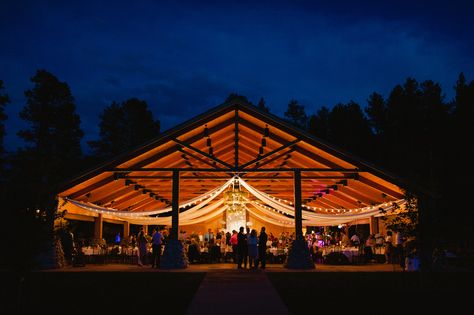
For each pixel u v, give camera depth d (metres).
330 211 25.14
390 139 32.44
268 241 20.12
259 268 14.93
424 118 30.53
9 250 7.31
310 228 30.30
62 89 35.28
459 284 10.84
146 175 17.94
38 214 7.67
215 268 15.09
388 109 34.88
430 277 10.86
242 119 16.12
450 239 9.64
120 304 8.23
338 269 14.69
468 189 9.13
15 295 9.34
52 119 35.25
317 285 10.66
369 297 8.89
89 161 37.59
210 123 15.85
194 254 17.59
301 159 17.52
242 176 19.94
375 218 21.31
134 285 10.77
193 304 8.15
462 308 7.77
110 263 18.30
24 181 7.70
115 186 17.75
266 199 18.64
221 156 19.69
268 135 16.00
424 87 33.75
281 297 8.89
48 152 34.97
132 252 18.09
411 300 8.55
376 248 18.58
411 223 10.01
